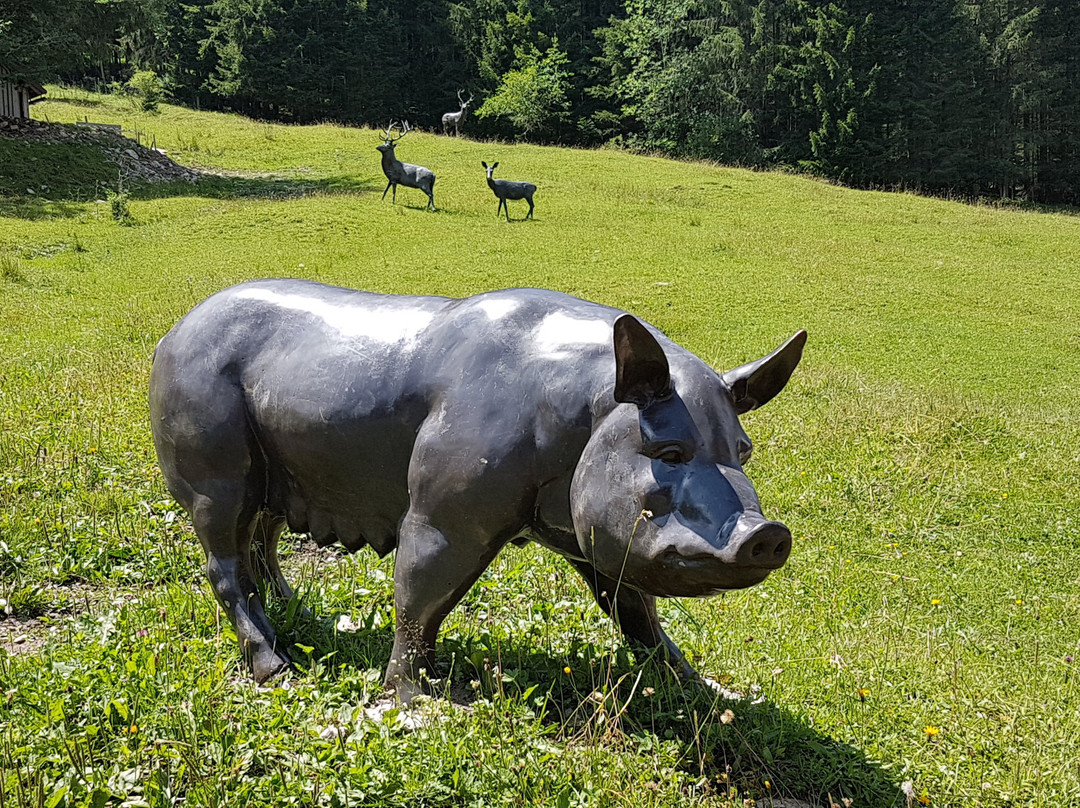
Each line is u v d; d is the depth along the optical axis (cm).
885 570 709
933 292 2023
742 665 501
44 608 542
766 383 409
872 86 5203
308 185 2855
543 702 420
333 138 3662
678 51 5556
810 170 5306
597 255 2133
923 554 750
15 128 2806
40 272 1778
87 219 2277
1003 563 739
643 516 373
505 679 427
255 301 477
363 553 635
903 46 5369
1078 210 4788
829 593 653
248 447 462
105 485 704
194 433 458
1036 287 2153
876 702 473
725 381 400
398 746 378
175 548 606
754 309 1792
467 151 3544
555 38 5956
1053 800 412
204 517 462
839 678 489
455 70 6294
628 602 463
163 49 5953
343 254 2011
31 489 698
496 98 5747
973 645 588
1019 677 540
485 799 360
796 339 397
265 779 359
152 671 422
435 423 423
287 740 382
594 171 3312
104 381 1013
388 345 444
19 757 362
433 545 421
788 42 5594
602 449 391
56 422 852
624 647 469
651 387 385
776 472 899
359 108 5938
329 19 5994
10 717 396
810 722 446
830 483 880
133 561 598
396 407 435
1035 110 5569
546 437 410
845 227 2702
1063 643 606
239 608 461
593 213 2616
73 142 2834
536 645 493
